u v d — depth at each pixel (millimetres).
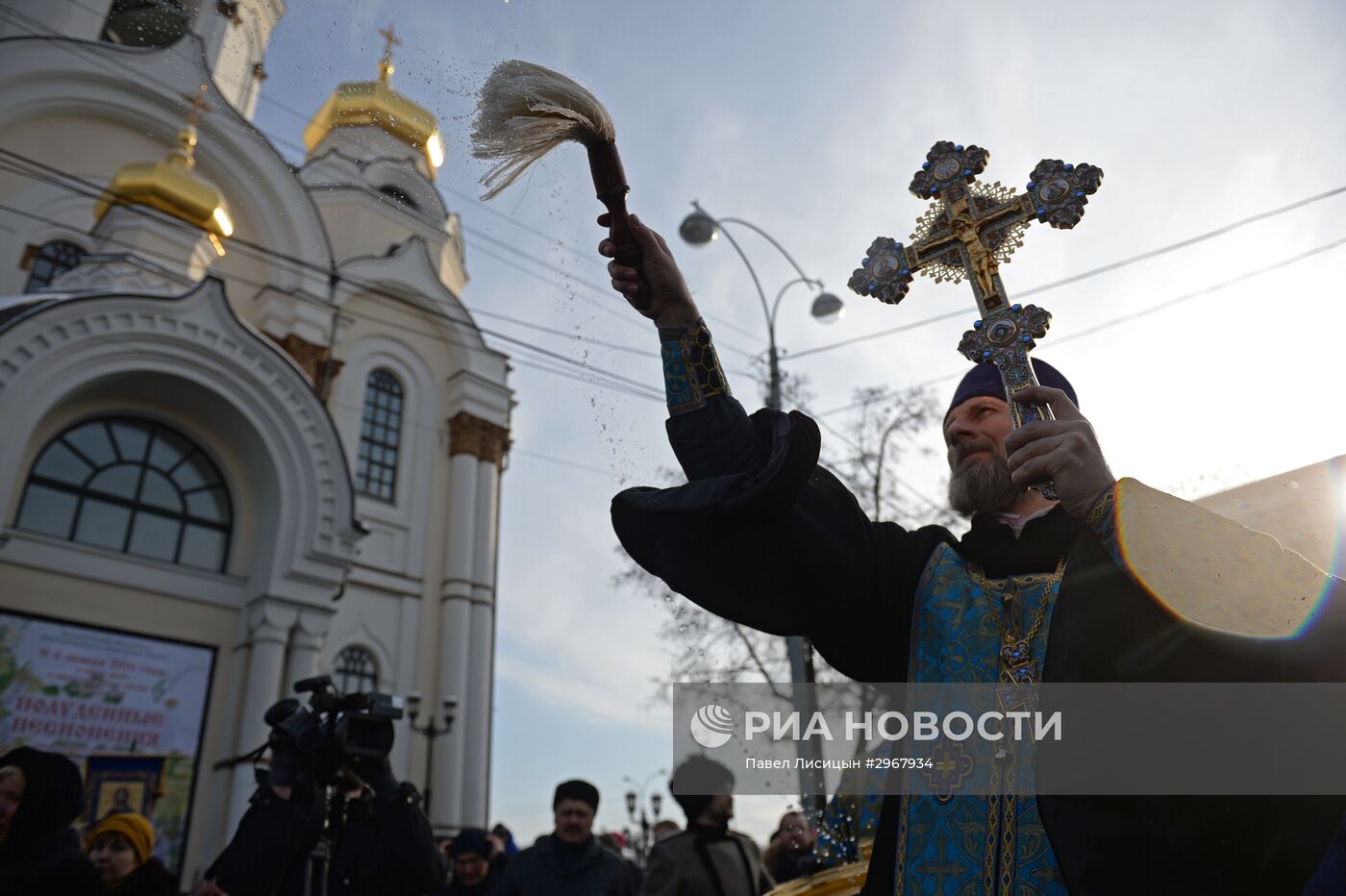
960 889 1287
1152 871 1114
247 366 15945
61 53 17156
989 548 1575
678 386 1583
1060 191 1591
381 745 3223
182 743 14500
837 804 2402
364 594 19000
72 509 14773
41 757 3357
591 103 1521
